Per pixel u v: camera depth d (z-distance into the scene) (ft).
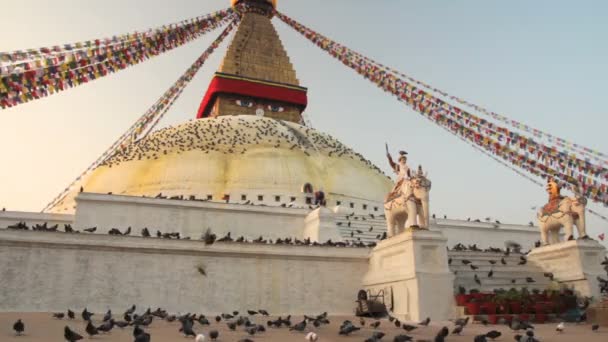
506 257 59.21
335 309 51.80
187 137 97.60
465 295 43.37
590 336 31.73
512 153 49.57
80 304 45.27
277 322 35.55
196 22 84.38
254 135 99.30
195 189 82.64
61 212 85.81
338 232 69.10
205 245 50.03
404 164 51.96
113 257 47.39
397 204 50.62
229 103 128.88
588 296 49.42
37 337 27.55
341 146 110.83
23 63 42.65
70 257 46.19
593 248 52.60
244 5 140.36
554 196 58.70
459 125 54.44
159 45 69.10
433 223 85.87
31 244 45.32
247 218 73.36
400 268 47.03
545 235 59.16
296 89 134.82
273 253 51.65
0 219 70.54
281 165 89.45
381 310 46.88
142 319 33.42
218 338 28.78
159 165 87.81
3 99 41.06
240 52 134.62
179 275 48.78
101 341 26.43
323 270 52.85
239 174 86.07
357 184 93.56
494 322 39.99
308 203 83.61
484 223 90.53
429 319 39.29
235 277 50.14
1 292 43.62
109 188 85.66
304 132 109.70
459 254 57.88
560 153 45.14
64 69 46.93
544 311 41.57
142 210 69.67
